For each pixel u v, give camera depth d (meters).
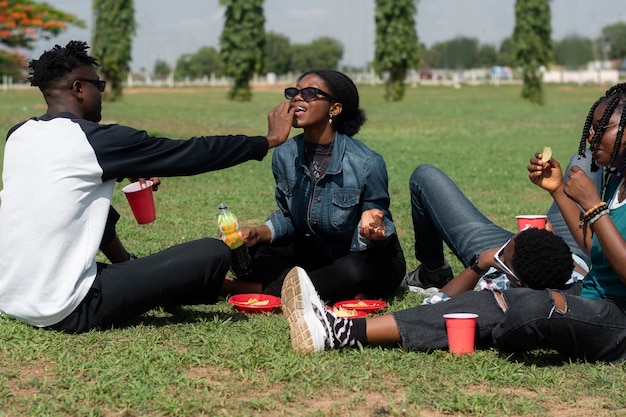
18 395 3.54
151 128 18.84
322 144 4.98
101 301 4.24
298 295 3.97
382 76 36.03
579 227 4.07
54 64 4.31
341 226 5.02
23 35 40.62
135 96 41.78
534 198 9.79
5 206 4.22
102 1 34.75
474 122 22.47
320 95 4.84
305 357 3.96
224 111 25.98
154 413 3.37
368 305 4.98
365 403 3.48
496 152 14.95
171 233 7.26
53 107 4.36
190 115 23.52
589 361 3.93
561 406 3.48
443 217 4.95
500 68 67.69
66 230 4.14
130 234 7.14
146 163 4.22
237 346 4.09
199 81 64.88
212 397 3.50
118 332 4.30
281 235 5.25
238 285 5.25
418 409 3.41
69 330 4.25
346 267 5.02
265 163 12.80
